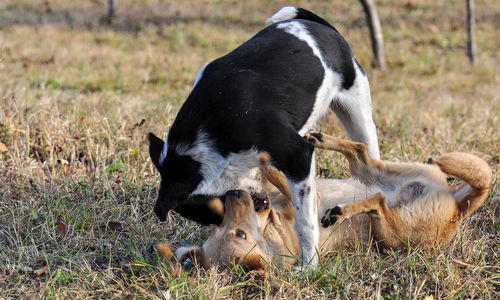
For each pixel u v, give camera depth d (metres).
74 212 7.93
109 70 19.62
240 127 5.85
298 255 6.89
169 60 21.47
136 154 9.93
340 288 6.34
